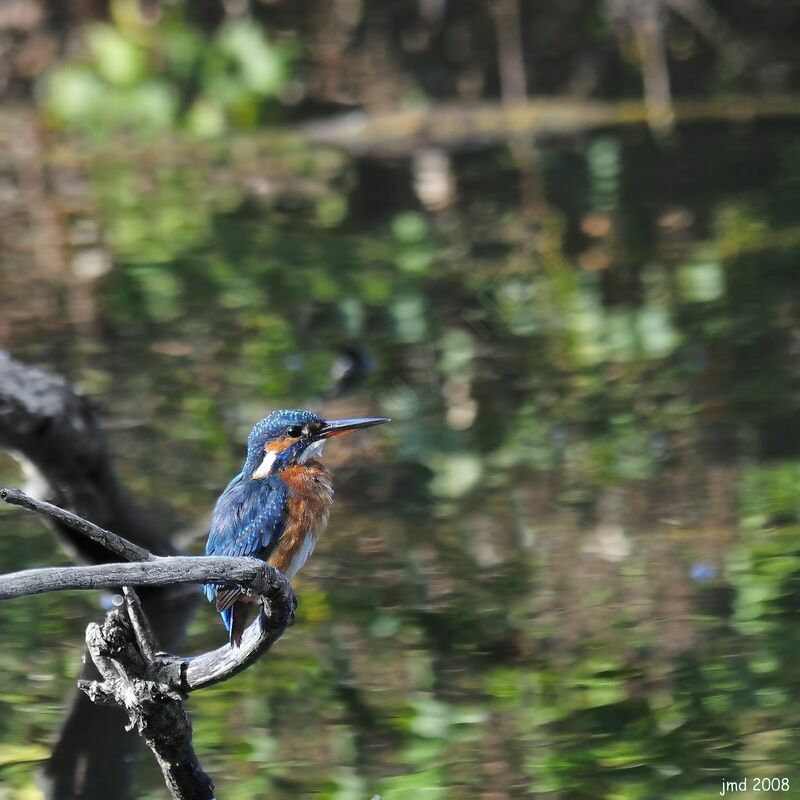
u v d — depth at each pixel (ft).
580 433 39.09
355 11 88.02
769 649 27.07
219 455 37.78
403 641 28.22
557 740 24.45
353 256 55.42
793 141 70.64
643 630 28.22
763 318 46.47
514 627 28.58
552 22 86.58
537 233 57.36
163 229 59.72
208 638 29.37
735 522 32.96
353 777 23.39
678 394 41.04
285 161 72.38
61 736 25.02
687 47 86.53
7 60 85.20
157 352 44.88
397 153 73.92
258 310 48.88
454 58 86.02
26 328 47.47
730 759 23.50
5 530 33.71
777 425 38.50
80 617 29.94
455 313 48.57
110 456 30.58
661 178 65.31
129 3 82.02
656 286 50.03
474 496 35.35
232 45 80.79
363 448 38.68
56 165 71.72
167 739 19.29
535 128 76.38
